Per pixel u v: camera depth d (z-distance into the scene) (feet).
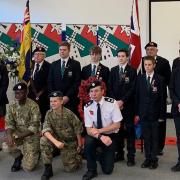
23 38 15.29
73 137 12.10
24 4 21.49
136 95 12.43
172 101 11.74
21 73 15.30
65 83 13.79
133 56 14.33
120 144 13.12
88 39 18.20
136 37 14.39
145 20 21.63
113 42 18.29
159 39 21.68
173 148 15.21
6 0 21.53
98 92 11.41
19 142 12.06
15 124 12.22
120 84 12.78
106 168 11.70
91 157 11.37
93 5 21.53
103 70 13.82
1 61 14.34
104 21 21.59
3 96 13.71
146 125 12.32
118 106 11.82
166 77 13.89
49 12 21.58
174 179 11.25
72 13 21.61
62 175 11.77
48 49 18.08
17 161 12.26
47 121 11.80
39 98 14.53
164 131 13.98
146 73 12.28
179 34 21.44
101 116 11.62
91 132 11.34
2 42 17.94
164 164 12.89
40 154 12.21
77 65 14.01
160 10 21.47
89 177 11.24
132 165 12.66
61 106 11.71
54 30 18.07
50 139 11.28
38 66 14.89
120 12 21.47
